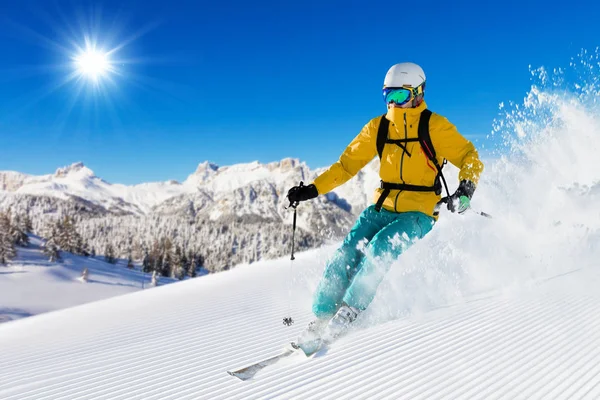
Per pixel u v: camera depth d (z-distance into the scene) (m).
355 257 3.60
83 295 88.12
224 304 4.89
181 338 3.78
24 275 90.94
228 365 3.10
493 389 2.53
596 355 2.88
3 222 106.81
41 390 2.89
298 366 2.96
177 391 2.72
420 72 3.51
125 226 182.25
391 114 3.58
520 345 3.12
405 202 3.61
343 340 3.38
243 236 185.25
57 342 3.97
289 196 3.73
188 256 129.50
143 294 6.12
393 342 3.30
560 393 2.44
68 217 117.31
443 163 3.66
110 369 3.18
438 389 2.56
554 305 3.97
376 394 2.53
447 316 3.80
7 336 4.32
